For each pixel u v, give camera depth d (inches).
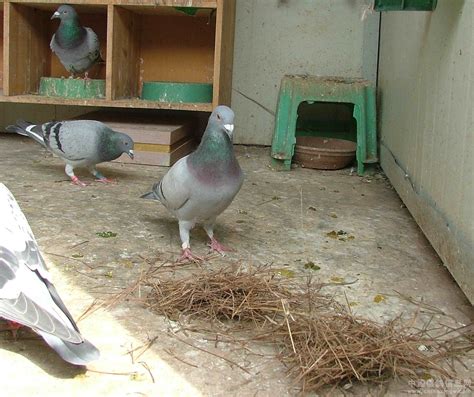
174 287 40.0
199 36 89.1
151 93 79.7
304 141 82.5
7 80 79.5
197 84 79.3
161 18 88.9
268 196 65.6
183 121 85.0
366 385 31.4
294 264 47.1
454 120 43.8
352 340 33.5
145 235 51.6
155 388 30.2
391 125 71.6
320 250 50.3
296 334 34.4
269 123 90.4
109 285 41.6
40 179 67.8
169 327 36.3
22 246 31.2
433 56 51.8
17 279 29.5
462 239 40.4
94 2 77.3
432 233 48.9
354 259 48.6
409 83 61.9
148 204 60.4
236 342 34.8
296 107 76.3
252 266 46.1
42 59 88.4
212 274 41.2
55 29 90.0
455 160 42.9
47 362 31.7
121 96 82.1
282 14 87.7
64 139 65.0
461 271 40.4
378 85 84.4
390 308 40.2
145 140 75.9
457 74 43.8
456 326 38.1
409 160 59.8
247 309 37.3
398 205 64.5
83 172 71.7
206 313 37.7
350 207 62.9
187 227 47.4
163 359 32.9
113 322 36.5
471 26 40.8
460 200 41.2
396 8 51.8
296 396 30.3
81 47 82.0
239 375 31.8
